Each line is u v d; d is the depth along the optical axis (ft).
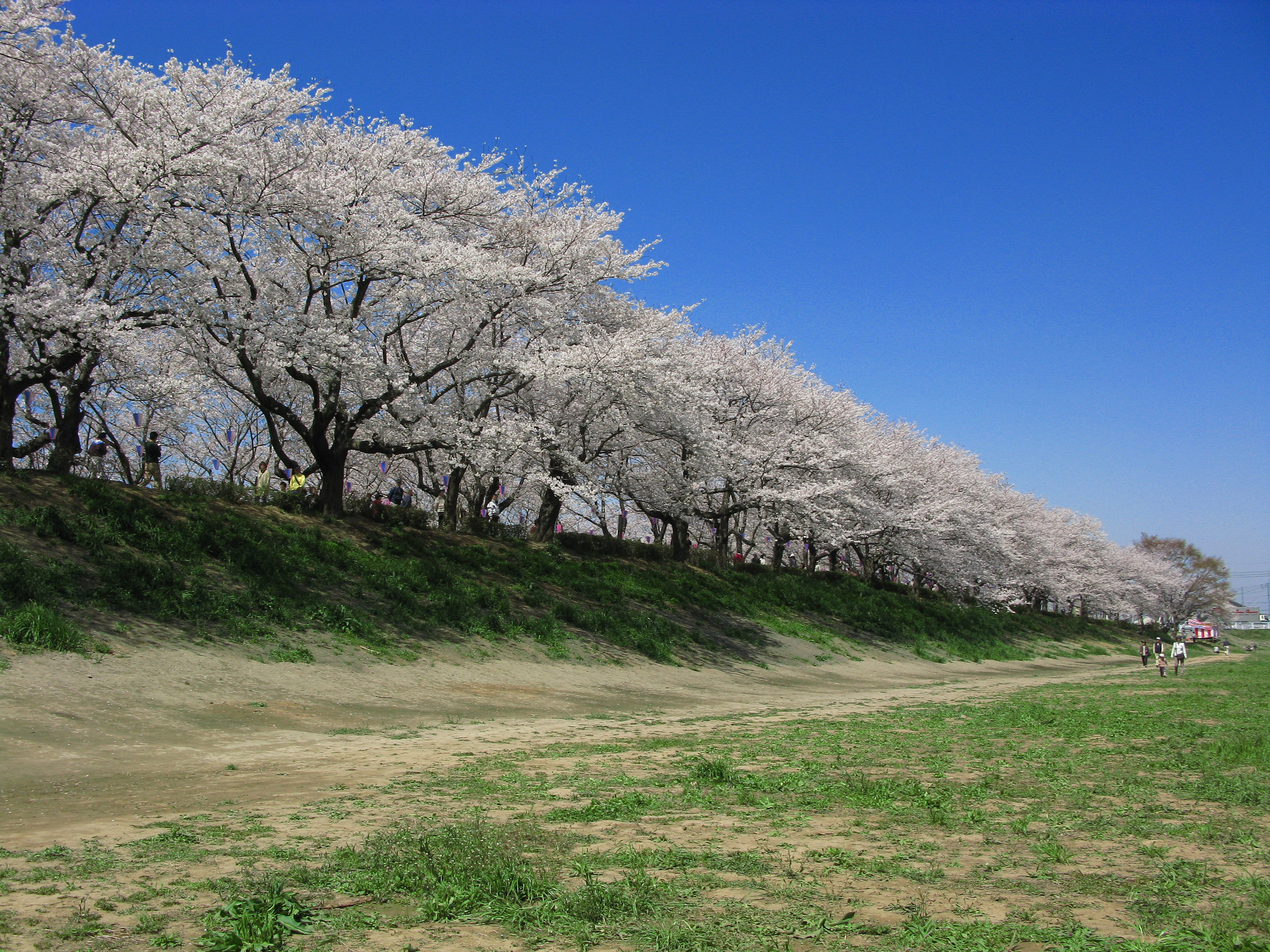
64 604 53.62
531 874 19.60
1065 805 29.07
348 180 78.07
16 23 62.54
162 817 26.63
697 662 85.97
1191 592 357.82
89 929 16.38
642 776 34.53
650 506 120.88
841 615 127.95
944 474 183.73
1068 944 15.93
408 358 92.43
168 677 49.08
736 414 129.49
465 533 102.83
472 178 87.10
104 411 96.84
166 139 66.03
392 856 20.86
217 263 72.08
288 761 36.88
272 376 87.51
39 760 33.71
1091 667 152.56
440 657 66.64
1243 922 17.06
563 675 70.03
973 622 163.43
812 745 43.62
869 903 18.45
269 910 16.62
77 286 66.33
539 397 102.22
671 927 16.69
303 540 77.20
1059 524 264.11
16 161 65.77
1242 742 42.29
